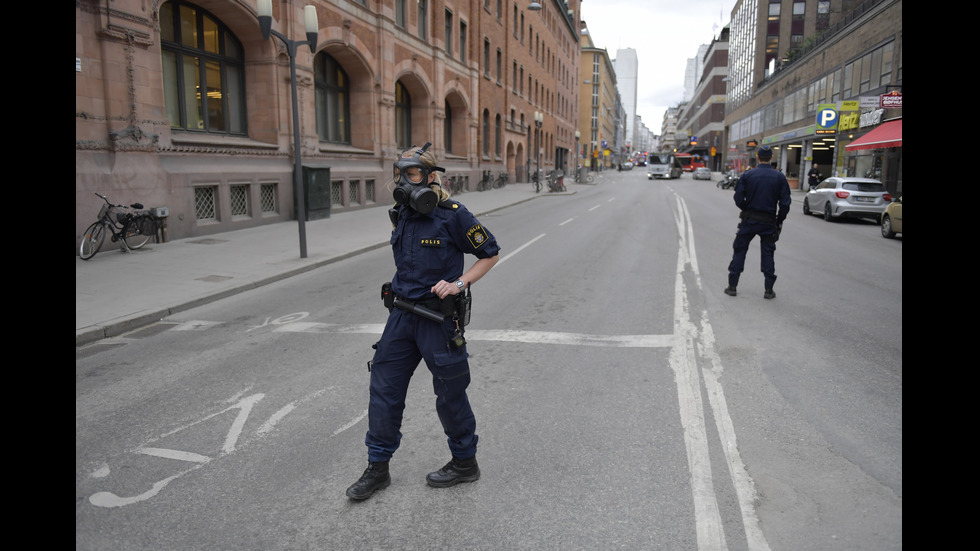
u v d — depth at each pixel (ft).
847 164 97.60
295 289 29.14
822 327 20.88
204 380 16.42
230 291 27.61
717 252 39.27
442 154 92.68
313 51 35.45
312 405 14.58
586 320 22.18
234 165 47.60
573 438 12.53
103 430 13.21
